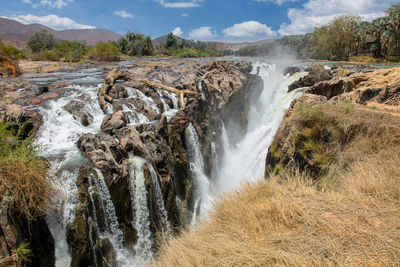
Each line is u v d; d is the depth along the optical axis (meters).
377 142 6.13
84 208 7.12
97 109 12.48
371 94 10.48
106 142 8.94
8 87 13.81
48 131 10.04
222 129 16.92
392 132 6.02
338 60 51.81
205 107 15.66
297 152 7.66
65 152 8.73
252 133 20.84
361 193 4.54
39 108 11.02
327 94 14.79
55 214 6.35
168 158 10.75
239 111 19.67
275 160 8.86
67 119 11.01
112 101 12.95
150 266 4.64
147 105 13.49
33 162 5.81
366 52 57.78
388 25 50.75
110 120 10.81
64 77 20.09
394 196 4.21
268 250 3.50
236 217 4.73
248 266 3.36
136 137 9.80
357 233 3.47
